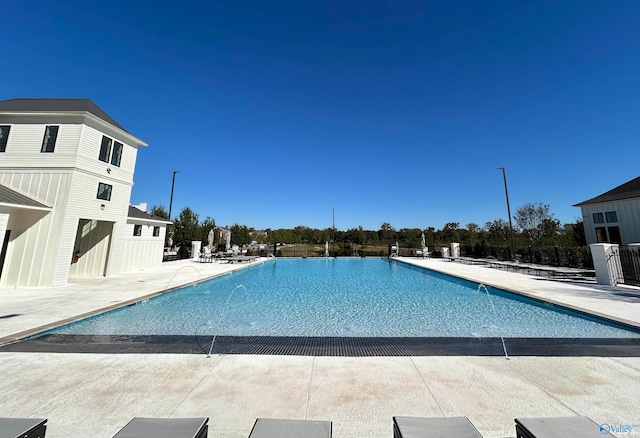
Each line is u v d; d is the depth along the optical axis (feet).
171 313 23.30
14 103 37.52
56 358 12.17
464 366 11.60
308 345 14.40
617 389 9.52
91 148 36.45
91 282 34.76
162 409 8.27
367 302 28.81
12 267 31.76
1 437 5.20
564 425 5.70
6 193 30.76
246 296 31.63
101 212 38.37
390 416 8.00
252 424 7.59
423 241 86.12
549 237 75.31
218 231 104.47
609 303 22.94
